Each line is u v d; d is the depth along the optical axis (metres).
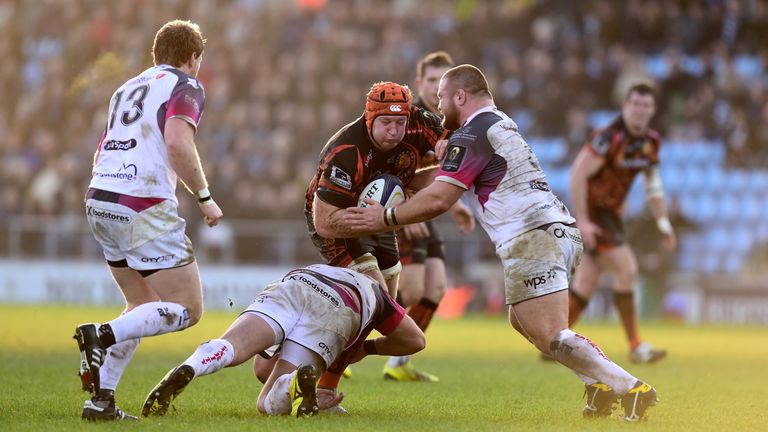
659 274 78.62
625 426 21.19
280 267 81.50
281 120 94.69
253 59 100.62
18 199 92.94
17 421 20.61
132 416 20.91
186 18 103.50
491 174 22.67
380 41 102.00
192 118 21.33
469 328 63.59
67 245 83.06
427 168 25.62
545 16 101.31
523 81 95.50
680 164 92.06
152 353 40.88
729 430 21.19
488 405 25.64
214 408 23.56
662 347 51.19
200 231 81.75
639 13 100.06
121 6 103.00
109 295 82.31
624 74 95.81
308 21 103.50
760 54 99.75
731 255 81.12
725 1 100.81
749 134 93.38
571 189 42.12
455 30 101.12
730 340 57.25
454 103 23.38
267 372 24.23
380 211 22.89
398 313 23.84
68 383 28.94
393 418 22.19
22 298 82.94
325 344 22.19
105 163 21.58
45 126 96.00
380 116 22.98
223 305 80.50
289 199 85.50
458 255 79.25
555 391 29.59
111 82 93.75
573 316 43.00
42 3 105.62
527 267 22.34
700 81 96.19
